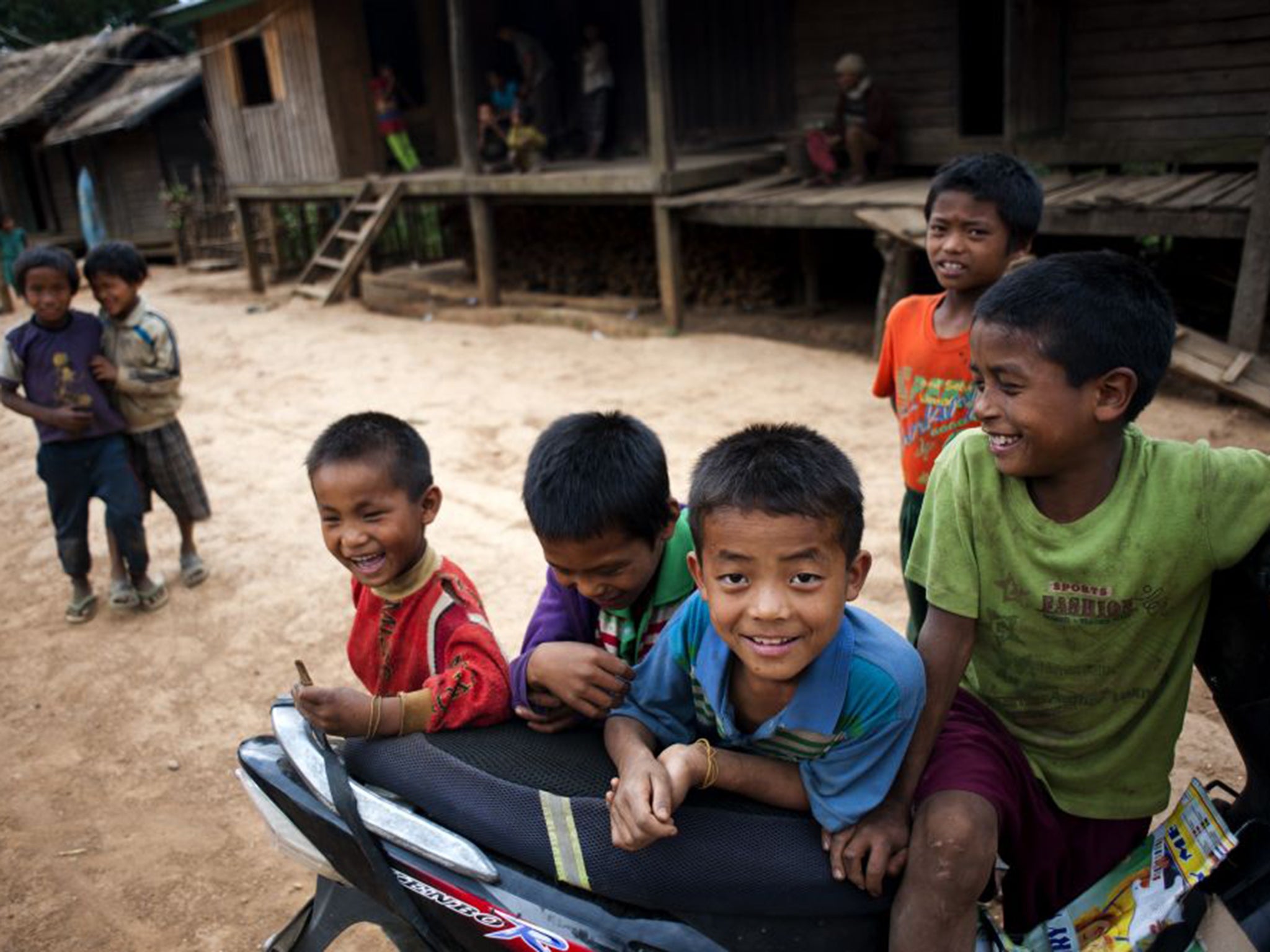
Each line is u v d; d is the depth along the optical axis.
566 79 14.05
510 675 1.89
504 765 1.76
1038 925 1.80
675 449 6.75
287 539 5.68
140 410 4.77
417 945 2.01
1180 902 1.62
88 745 3.92
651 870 1.60
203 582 5.22
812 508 1.41
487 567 5.11
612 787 1.62
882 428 6.89
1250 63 7.93
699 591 1.68
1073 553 1.66
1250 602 1.65
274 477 6.68
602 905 1.63
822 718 1.55
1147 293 1.56
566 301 11.86
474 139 11.63
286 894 3.06
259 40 14.19
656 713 1.76
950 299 2.75
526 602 4.72
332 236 13.74
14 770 3.77
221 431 7.82
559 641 2.02
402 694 1.88
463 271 15.04
